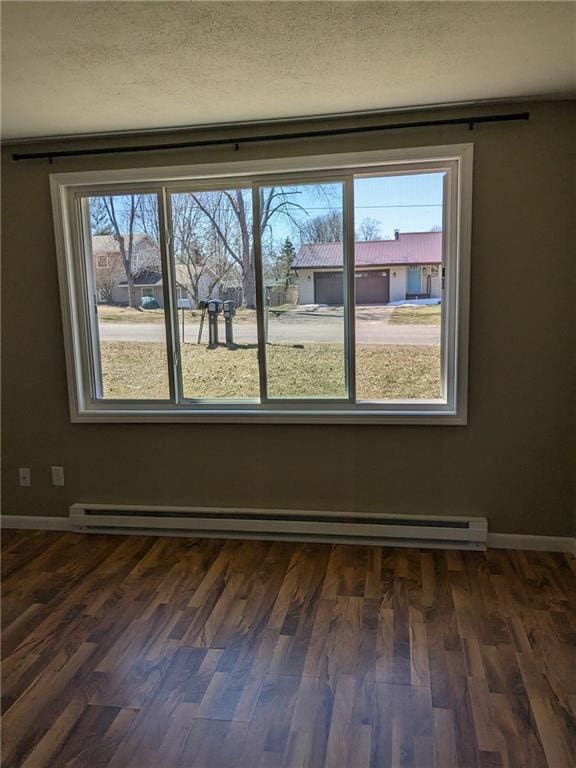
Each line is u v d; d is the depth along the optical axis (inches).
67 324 127.5
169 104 102.4
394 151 111.3
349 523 122.6
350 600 100.1
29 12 68.6
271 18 71.7
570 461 114.3
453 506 120.0
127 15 70.0
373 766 64.7
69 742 69.3
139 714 73.8
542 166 107.7
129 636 91.1
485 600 99.0
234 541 126.8
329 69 88.4
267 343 125.0
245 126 115.3
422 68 89.0
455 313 115.4
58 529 135.8
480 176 109.6
